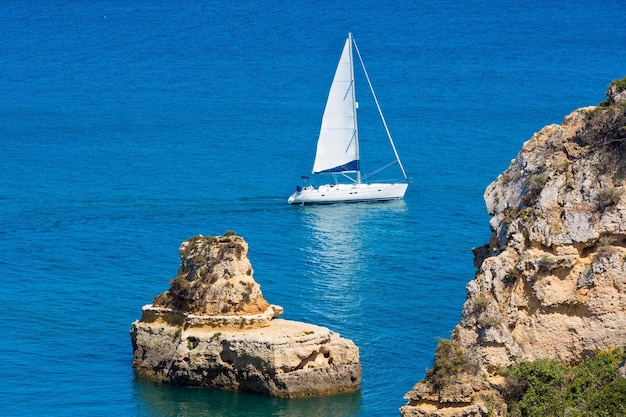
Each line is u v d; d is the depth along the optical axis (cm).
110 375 19700
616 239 12900
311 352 18675
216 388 18975
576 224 12925
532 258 12988
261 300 19550
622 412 12281
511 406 12700
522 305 13012
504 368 12875
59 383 19312
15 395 18812
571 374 12788
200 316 19338
